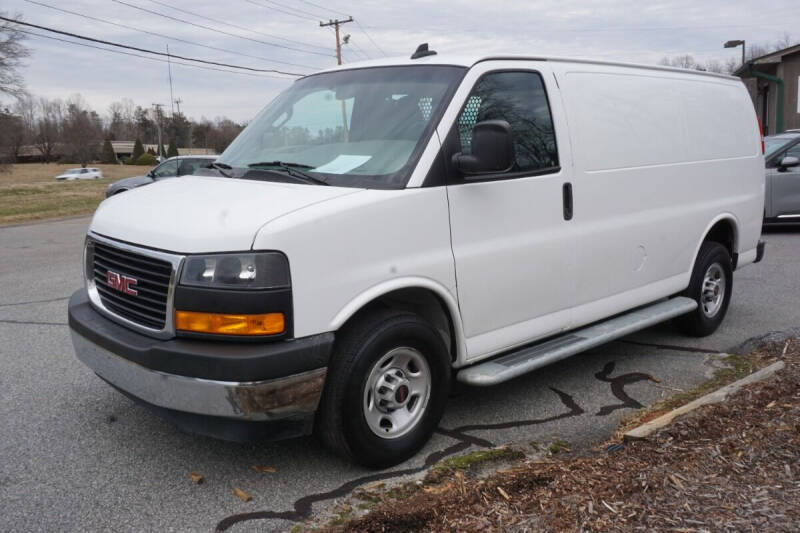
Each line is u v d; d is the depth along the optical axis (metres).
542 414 4.46
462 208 3.85
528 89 4.34
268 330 3.18
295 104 4.59
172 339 3.30
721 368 5.27
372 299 3.46
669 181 5.34
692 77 5.82
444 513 3.07
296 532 3.13
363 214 3.44
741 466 3.31
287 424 3.41
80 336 3.79
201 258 3.21
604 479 3.26
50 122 103.62
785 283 8.13
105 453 3.94
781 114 25.80
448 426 4.27
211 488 3.54
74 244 13.17
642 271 5.17
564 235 4.44
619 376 5.16
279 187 3.71
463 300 3.90
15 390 4.92
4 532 3.15
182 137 74.31
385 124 3.99
